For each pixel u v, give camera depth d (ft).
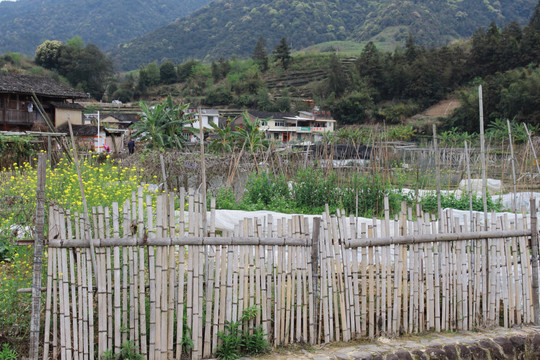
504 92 153.48
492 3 475.72
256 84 237.66
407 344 16.70
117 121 145.18
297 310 16.39
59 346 14.84
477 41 208.85
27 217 20.22
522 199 41.60
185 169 39.86
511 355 17.39
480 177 56.03
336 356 15.51
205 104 221.05
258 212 30.58
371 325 17.10
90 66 247.09
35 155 52.21
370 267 17.04
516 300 19.25
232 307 15.85
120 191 23.71
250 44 462.60
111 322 14.79
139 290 14.89
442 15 443.73
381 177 39.50
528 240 19.84
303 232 16.46
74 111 113.19
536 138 58.44
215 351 15.55
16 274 17.10
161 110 69.72
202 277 15.43
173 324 15.34
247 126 60.95
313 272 16.51
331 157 41.39
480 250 18.78
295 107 213.25
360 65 225.97
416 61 210.59
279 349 16.06
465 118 161.38
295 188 38.06
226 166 40.91
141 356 14.70
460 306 18.42
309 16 502.79
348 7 539.70
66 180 25.39
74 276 14.61
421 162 60.80
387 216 17.15
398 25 428.15
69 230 14.55
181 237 15.02
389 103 206.49
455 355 16.55
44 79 112.88
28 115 103.30
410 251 17.54
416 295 17.65
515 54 195.42
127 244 14.62
